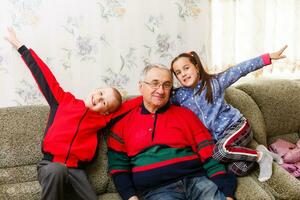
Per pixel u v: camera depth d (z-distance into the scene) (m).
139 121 1.75
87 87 2.03
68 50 1.95
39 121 1.74
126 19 2.01
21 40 1.87
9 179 1.64
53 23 1.90
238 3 2.21
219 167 1.67
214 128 1.83
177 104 1.92
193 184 1.65
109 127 1.79
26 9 1.84
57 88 1.71
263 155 1.71
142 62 2.09
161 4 2.05
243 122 1.83
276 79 2.24
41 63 1.70
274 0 2.29
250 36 2.25
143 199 1.64
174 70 1.87
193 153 1.73
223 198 1.57
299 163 1.97
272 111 2.14
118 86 2.09
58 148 1.62
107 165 1.76
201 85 1.85
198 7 2.13
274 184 1.62
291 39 2.36
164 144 1.69
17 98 1.93
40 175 1.52
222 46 2.20
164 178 1.64
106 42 2.01
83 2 1.92
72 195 1.58
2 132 1.67
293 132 2.26
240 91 2.09
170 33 2.11
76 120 1.67
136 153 1.71
